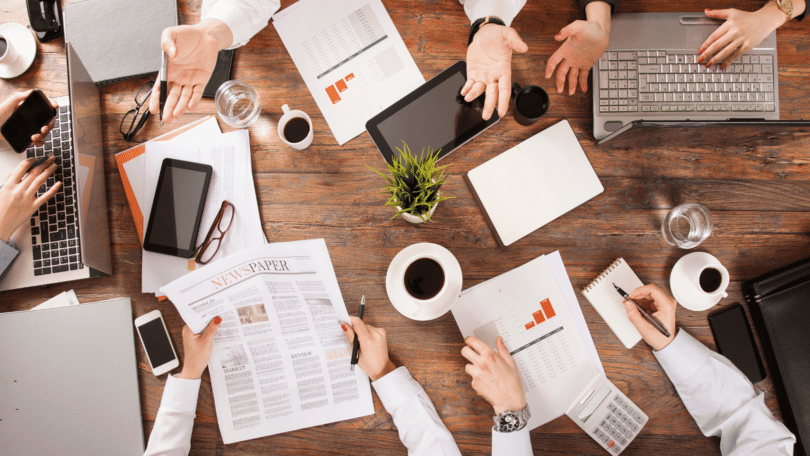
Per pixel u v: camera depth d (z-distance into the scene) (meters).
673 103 1.04
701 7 1.11
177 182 1.06
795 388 1.00
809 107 1.10
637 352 1.07
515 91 1.07
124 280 1.07
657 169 1.10
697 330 1.08
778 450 0.98
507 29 0.99
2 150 1.06
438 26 1.11
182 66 0.97
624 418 1.05
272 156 1.09
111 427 1.01
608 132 1.05
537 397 1.06
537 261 1.08
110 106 1.10
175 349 1.06
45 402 0.99
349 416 1.06
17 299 1.06
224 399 1.04
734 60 1.04
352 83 1.10
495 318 1.07
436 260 1.00
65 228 1.04
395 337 1.08
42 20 1.08
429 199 0.90
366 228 1.09
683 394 1.04
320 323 1.06
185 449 1.01
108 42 1.07
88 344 1.02
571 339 1.07
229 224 1.07
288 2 1.11
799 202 1.10
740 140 1.08
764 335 1.04
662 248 1.09
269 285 1.02
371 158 1.09
